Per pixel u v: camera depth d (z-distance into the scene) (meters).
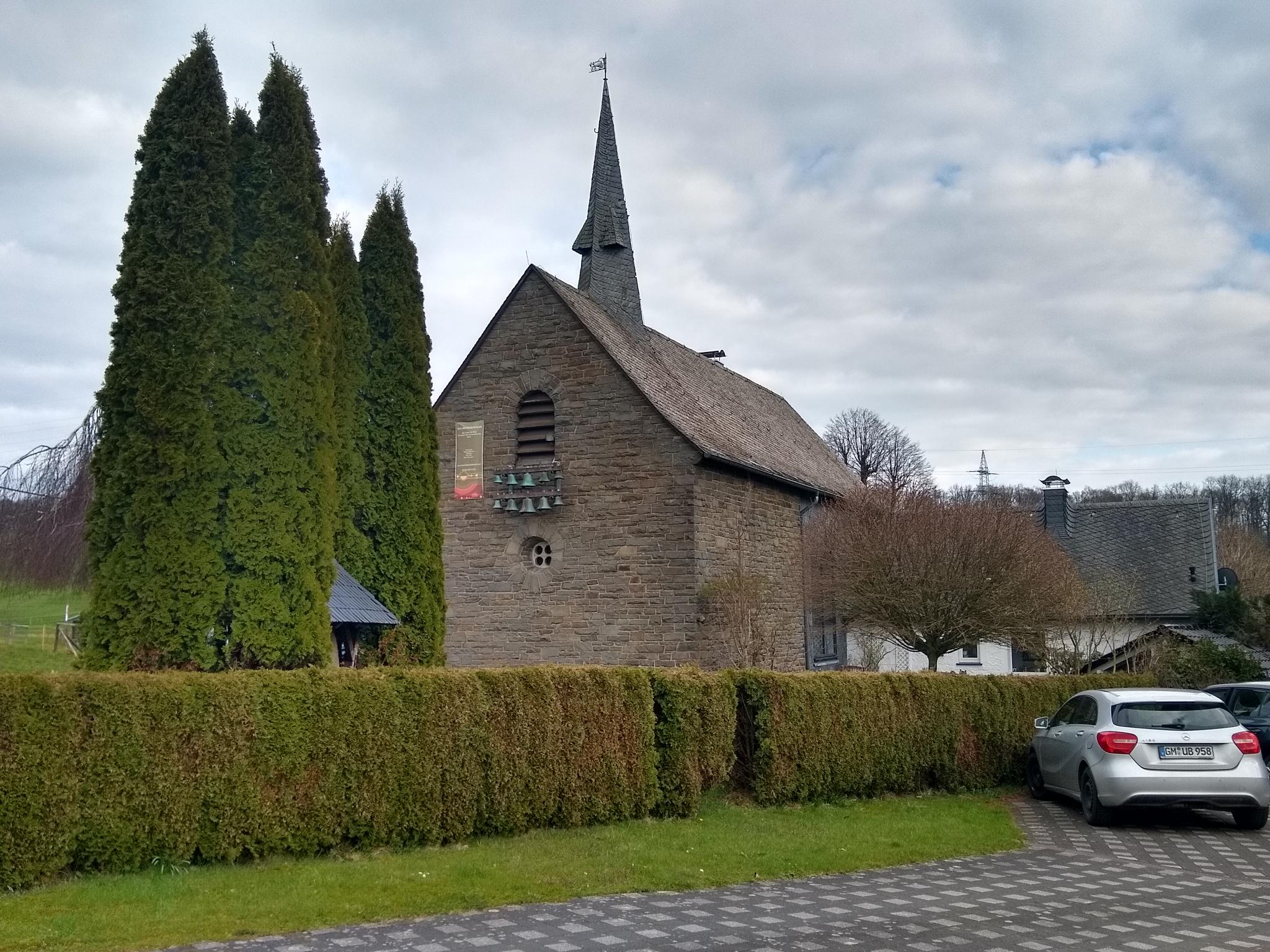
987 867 10.37
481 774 10.73
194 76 11.66
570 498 20.80
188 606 10.84
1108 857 11.09
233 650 11.09
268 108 12.46
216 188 11.59
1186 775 12.77
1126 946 7.47
